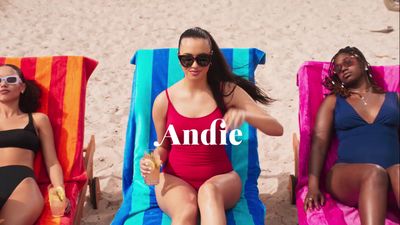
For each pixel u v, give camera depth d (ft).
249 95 11.07
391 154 11.68
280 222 13.35
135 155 12.59
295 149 13.62
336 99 12.64
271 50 24.30
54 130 12.87
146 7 30.01
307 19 28.14
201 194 9.91
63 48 24.48
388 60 23.09
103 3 30.60
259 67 22.49
